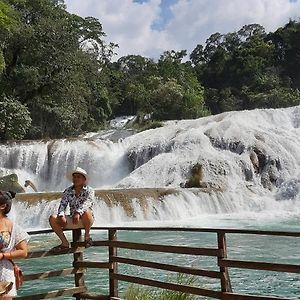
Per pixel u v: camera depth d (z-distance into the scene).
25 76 37.88
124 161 30.45
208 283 9.50
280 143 28.50
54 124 40.38
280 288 9.51
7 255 5.13
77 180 6.71
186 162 26.58
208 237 15.70
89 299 6.89
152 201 20.20
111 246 6.87
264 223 18.94
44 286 9.98
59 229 6.69
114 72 71.25
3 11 35.53
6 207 5.29
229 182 25.44
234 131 29.11
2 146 30.47
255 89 75.75
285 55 82.81
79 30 47.22
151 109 54.50
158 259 12.13
